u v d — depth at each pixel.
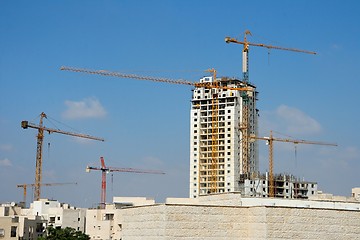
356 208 99.12
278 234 80.62
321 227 83.44
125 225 87.06
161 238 79.25
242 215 82.31
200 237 79.88
